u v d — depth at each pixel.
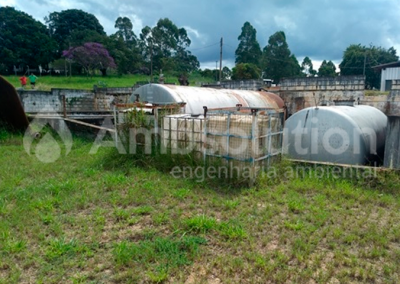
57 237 3.28
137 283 2.54
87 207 4.13
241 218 3.79
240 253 3.02
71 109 17.86
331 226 3.59
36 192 4.53
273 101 12.35
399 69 23.81
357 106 7.91
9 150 7.57
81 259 2.85
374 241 3.24
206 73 46.50
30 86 22.42
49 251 2.96
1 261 2.82
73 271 2.71
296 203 4.21
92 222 3.64
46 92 16.92
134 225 3.62
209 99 9.32
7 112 9.31
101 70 38.62
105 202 4.29
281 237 3.25
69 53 34.12
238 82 18.27
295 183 5.09
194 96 9.00
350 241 3.22
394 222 3.73
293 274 2.66
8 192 4.54
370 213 4.02
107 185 4.90
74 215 3.86
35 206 4.03
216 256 2.94
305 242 3.20
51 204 4.10
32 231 3.36
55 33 44.56
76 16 45.91
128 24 54.88
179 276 2.61
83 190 4.69
